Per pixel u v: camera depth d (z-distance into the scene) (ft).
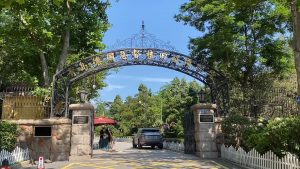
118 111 301.02
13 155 55.26
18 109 78.74
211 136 70.38
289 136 44.83
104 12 88.84
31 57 88.28
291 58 91.25
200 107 71.51
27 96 79.87
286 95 74.33
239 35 85.15
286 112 72.33
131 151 94.99
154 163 59.31
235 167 54.34
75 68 73.41
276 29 86.94
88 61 73.77
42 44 80.84
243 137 63.36
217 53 87.76
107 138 107.55
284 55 89.71
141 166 55.52
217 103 75.15
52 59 89.15
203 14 91.04
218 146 70.13
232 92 75.51
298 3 45.96
